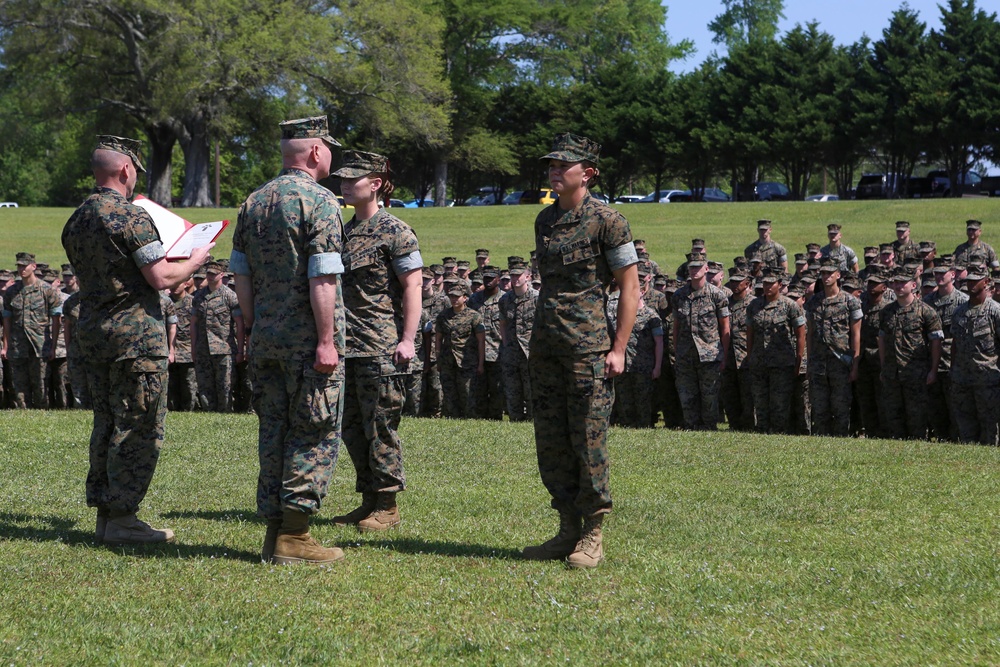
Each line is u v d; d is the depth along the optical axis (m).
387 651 4.03
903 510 6.81
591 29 64.00
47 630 4.16
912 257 16.59
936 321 11.97
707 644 4.14
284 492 5.22
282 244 5.17
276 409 5.31
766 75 54.97
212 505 6.86
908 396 12.12
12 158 80.00
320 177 5.46
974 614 4.55
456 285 14.01
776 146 53.19
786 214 34.41
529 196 62.28
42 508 6.66
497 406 14.14
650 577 5.14
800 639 4.22
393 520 6.36
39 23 48.47
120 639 4.08
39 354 14.91
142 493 5.69
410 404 13.98
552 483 5.56
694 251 12.96
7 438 9.82
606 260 5.39
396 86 51.44
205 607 4.50
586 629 4.32
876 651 4.07
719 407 13.46
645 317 13.30
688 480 7.98
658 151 57.75
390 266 6.25
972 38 50.34
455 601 4.70
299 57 47.66
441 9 58.81
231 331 13.99
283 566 5.20
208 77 46.88
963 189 52.94
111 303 5.57
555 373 5.48
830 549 5.77
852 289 13.15
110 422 5.70
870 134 51.59
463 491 7.47
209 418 11.74
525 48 62.66
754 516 6.68
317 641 4.11
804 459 8.99
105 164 5.68
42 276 16.89
